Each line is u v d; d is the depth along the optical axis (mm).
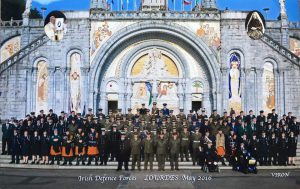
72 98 36500
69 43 36688
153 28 36969
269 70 36812
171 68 38406
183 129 24703
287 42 42156
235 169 22766
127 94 37969
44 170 22609
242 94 36344
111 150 24062
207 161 22156
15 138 24297
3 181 18828
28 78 36281
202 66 38000
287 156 24344
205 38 36812
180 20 36906
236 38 36750
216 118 25500
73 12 36969
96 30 36875
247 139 24031
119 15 36938
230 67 36750
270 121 25328
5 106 35875
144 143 22953
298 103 36281
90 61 36625
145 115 26594
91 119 25188
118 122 25391
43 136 24094
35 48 36500
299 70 36531
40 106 36344
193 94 38094
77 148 23750
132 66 38312
